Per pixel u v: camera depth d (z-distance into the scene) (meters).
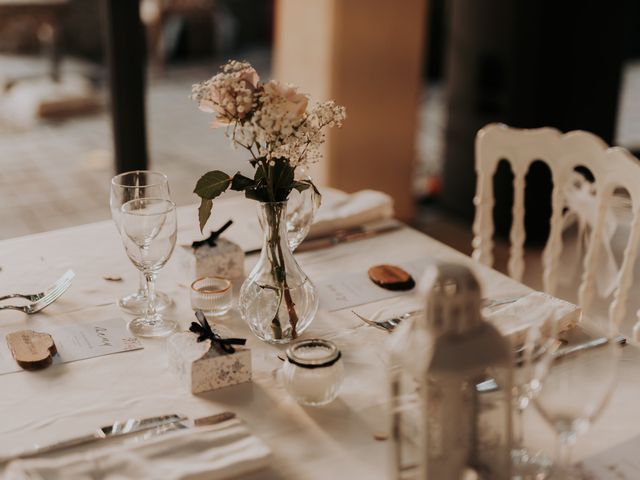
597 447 1.05
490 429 0.92
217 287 1.46
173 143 5.38
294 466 1.02
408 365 0.93
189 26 8.27
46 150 5.11
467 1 3.84
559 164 1.93
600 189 1.84
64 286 1.50
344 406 1.15
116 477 0.95
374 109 3.76
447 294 0.91
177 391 1.19
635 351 1.30
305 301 1.33
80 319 1.42
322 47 3.60
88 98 6.05
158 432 1.07
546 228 3.76
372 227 1.85
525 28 3.56
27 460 0.97
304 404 1.15
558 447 1.03
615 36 3.66
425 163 5.00
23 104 5.89
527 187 3.70
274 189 1.27
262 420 1.12
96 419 1.11
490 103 3.83
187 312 1.45
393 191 3.98
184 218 1.90
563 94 3.65
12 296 1.47
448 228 4.00
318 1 3.57
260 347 1.33
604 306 2.06
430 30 7.49
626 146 5.25
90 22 7.88
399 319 1.42
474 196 4.04
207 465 0.97
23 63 6.95
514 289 1.55
